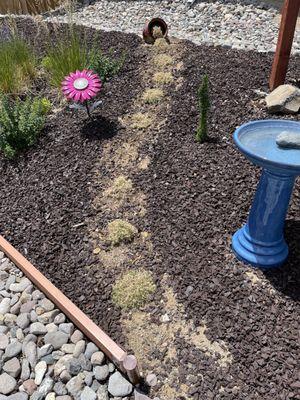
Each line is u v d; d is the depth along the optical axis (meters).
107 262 2.42
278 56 3.29
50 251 2.53
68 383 1.85
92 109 3.45
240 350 1.92
